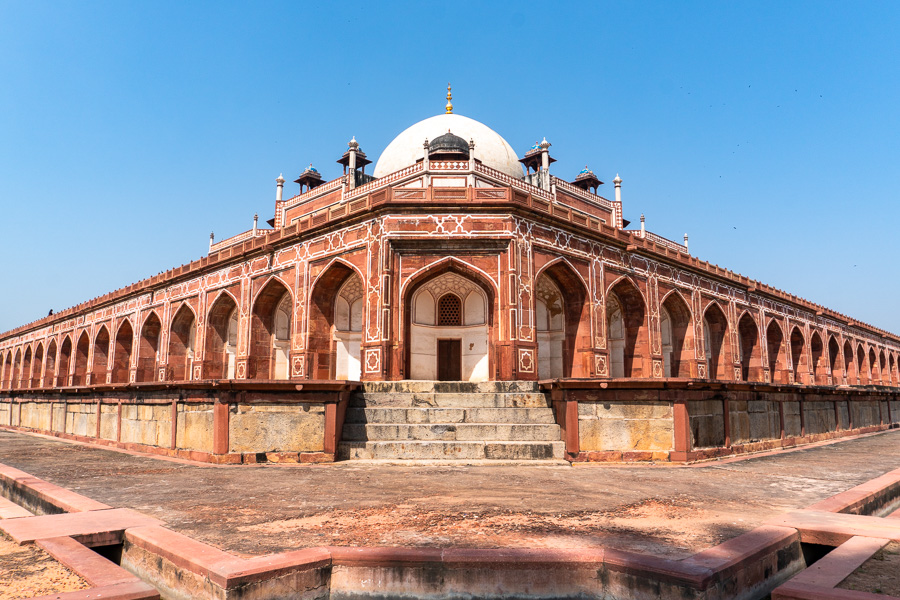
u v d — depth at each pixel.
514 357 8.88
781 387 6.52
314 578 2.03
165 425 5.74
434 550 2.11
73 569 2.00
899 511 3.62
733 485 3.70
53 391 9.08
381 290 9.06
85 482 3.86
